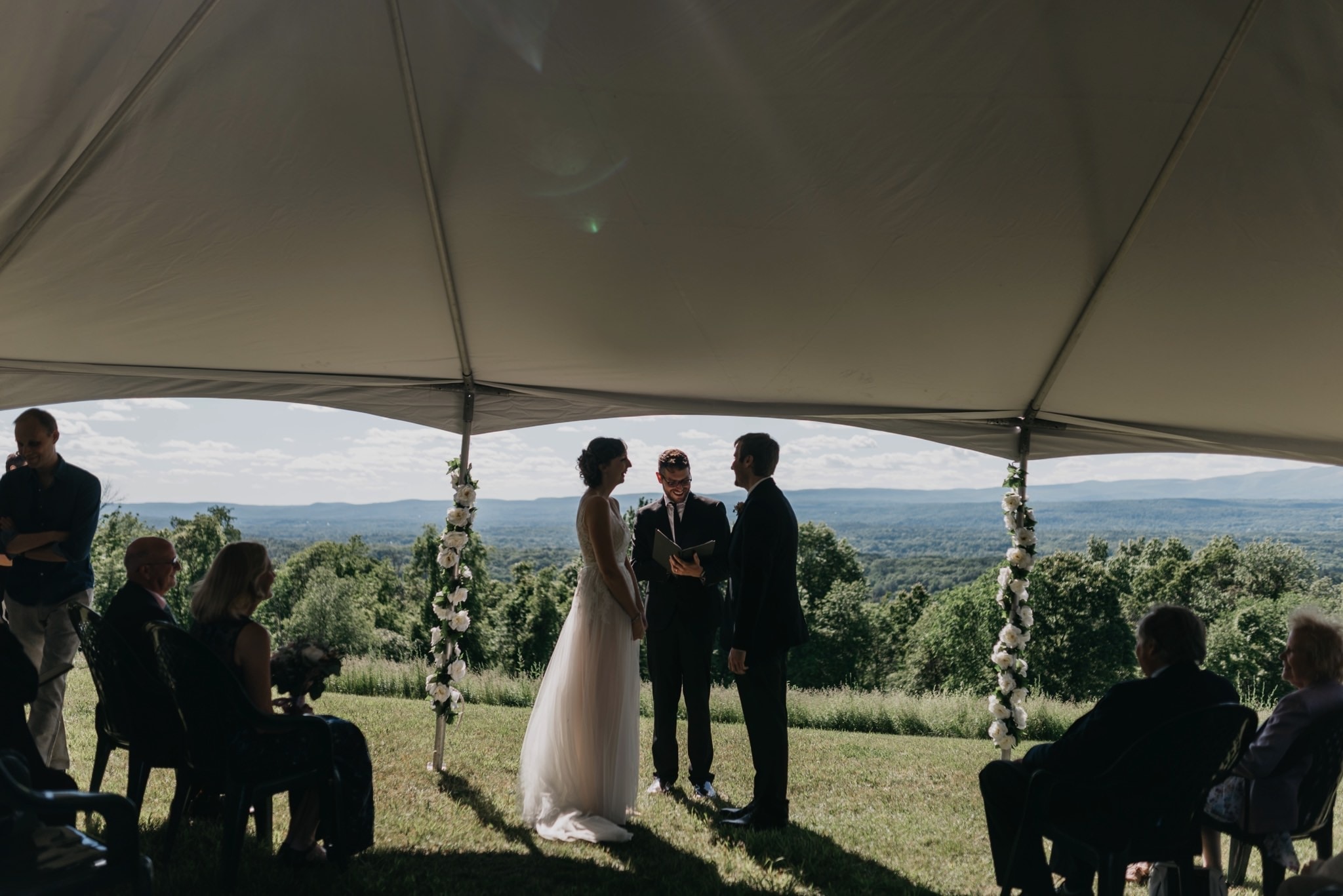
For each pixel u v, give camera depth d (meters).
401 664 11.12
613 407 6.26
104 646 3.48
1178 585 58.38
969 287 4.52
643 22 3.22
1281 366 4.82
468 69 3.45
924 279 4.48
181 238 4.20
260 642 3.37
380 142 3.78
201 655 3.13
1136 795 3.03
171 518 59.75
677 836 4.46
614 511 4.76
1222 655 42.97
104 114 3.50
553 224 4.25
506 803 4.97
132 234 4.14
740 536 4.66
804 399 6.02
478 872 3.82
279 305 4.84
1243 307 4.41
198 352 5.41
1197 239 4.05
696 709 5.33
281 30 3.26
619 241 4.35
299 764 3.39
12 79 3.27
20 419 4.57
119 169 3.77
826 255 4.35
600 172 3.92
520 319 5.07
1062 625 47.31
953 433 6.22
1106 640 46.97
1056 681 46.81
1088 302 4.55
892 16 3.16
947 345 5.10
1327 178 3.62
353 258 4.47
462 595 5.90
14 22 3.06
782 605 4.61
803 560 57.25
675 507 5.44
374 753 6.03
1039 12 3.12
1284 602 42.88
